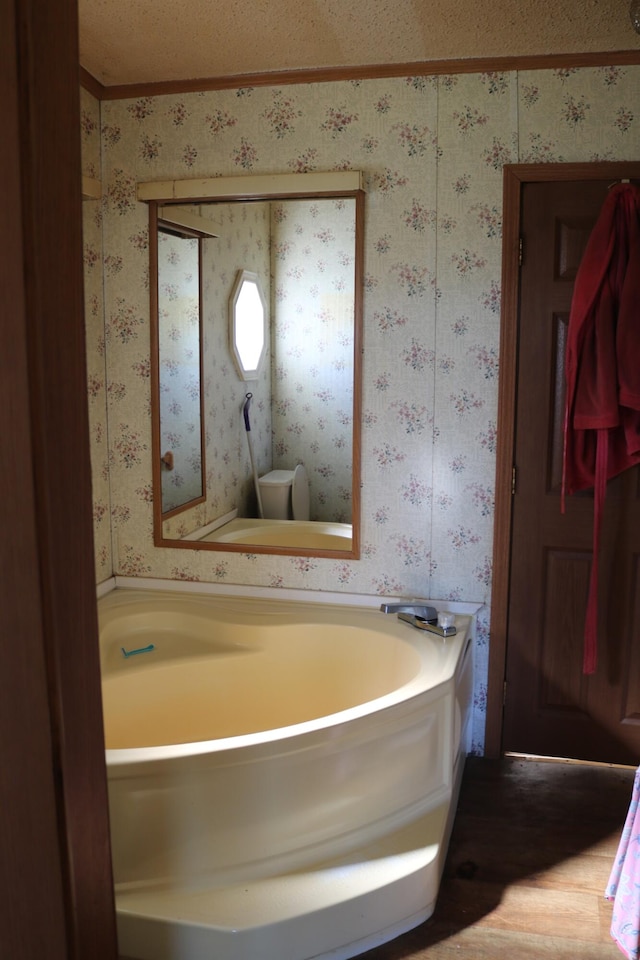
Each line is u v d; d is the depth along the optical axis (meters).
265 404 3.06
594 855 2.46
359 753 2.17
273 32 2.54
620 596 2.86
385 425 2.98
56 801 0.87
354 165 2.88
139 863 1.97
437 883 2.20
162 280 3.09
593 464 2.77
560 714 2.97
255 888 1.99
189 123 2.99
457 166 2.80
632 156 2.69
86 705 0.92
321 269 2.95
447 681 2.38
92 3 2.33
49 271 0.83
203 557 3.22
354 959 2.02
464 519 2.96
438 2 2.30
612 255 2.63
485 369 2.87
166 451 3.18
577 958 2.05
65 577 0.87
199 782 1.96
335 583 3.11
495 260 2.82
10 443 0.81
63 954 0.89
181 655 2.86
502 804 2.72
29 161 0.79
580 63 2.68
